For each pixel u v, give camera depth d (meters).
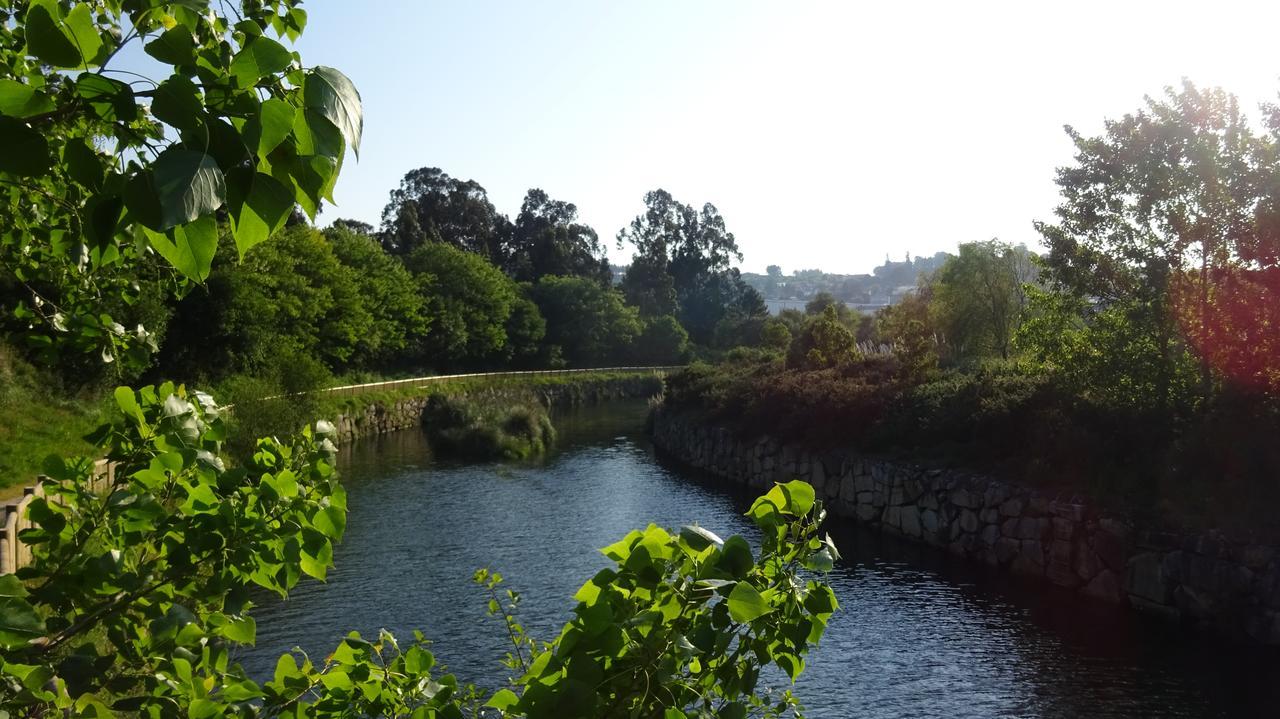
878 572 17.20
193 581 2.35
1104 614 14.48
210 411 2.62
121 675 2.19
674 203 101.50
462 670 12.06
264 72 1.13
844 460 23.16
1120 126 17.42
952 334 37.19
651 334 75.25
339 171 1.17
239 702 2.32
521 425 36.25
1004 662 12.46
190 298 28.47
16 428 18.14
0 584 1.63
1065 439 17.23
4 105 1.12
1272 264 15.24
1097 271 17.94
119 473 2.39
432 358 56.28
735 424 30.09
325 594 15.63
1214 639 13.25
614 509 23.42
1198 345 16.61
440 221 88.19
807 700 11.26
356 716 2.85
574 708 1.75
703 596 1.98
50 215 2.78
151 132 1.73
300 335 36.94
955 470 19.61
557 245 87.81
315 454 2.59
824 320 34.59
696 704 2.11
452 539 19.91
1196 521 14.47
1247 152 16.03
